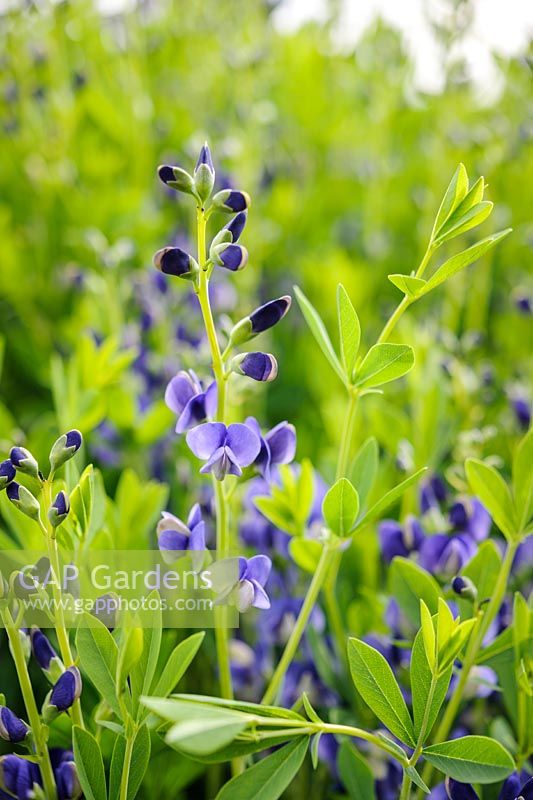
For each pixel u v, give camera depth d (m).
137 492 0.65
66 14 1.21
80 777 0.51
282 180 1.24
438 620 0.50
